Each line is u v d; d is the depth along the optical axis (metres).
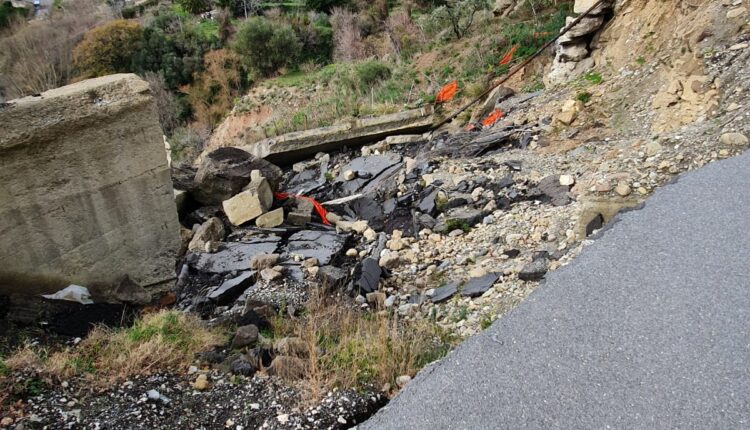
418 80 15.38
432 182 8.55
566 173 7.34
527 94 10.95
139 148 5.85
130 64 24.81
